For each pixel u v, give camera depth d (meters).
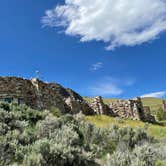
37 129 20.55
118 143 21.64
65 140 18.27
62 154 15.94
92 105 50.66
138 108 52.72
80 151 17.53
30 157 14.75
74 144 18.83
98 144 21.56
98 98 51.25
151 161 16.27
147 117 53.94
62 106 45.06
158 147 20.78
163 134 33.09
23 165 14.55
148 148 17.23
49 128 20.31
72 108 45.66
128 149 20.77
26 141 17.61
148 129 36.56
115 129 24.45
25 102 39.81
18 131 18.66
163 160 17.00
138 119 51.06
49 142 16.61
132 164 15.58
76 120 25.22
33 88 42.00
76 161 16.55
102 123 38.50
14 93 39.41
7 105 24.14
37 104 40.91
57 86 50.12
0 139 16.45
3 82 38.91
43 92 42.66
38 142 16.36
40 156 14.98
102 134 22.86
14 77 40.34
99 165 17.42
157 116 62.50
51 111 39.41
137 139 23.09
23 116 22.81
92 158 17.75
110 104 52.97
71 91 54.22
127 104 52.41
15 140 16.77
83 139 21.64
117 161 16.14
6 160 14.91
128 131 23.42
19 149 16.11
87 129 22.67
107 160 17.05
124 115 52.00
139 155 16.52
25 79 41.59
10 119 20.50
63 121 23.12
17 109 24.36
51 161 15.45
